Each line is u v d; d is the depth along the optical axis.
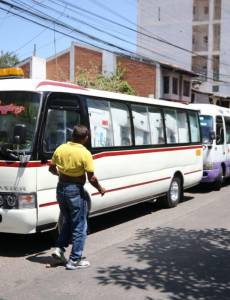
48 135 7.45
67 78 32.03
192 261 7.19
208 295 5.71
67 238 6.89
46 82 7.71
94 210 8.79
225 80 63.97
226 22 64.38
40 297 5.54
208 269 6.79
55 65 32.62
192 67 66.69
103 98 9.05
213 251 7.80
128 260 7.17
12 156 7.07
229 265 7.00
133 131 10.10
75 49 32.34
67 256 7.35
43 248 7.86
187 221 10.35
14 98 7.45
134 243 8.28
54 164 6.73
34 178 7.12
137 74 35.78
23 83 7.54
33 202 7.11
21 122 7.33
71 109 8.04
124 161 9.64
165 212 11.53
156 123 11.22
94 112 8.73
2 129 7.39
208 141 15.48
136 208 12.09
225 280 6.30
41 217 7.25
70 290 5.79
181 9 66.94
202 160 14.27
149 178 10.75
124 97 9.89
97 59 33.75
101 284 6.03
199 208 12.17
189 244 8.26
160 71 36.47
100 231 9.28
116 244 8.20
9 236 8.69
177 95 39.06
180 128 12.65
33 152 7.13
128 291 5.78
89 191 8.45
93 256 7.38
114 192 9.30
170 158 11.87
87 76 27.94
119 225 9.90
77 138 6.62
